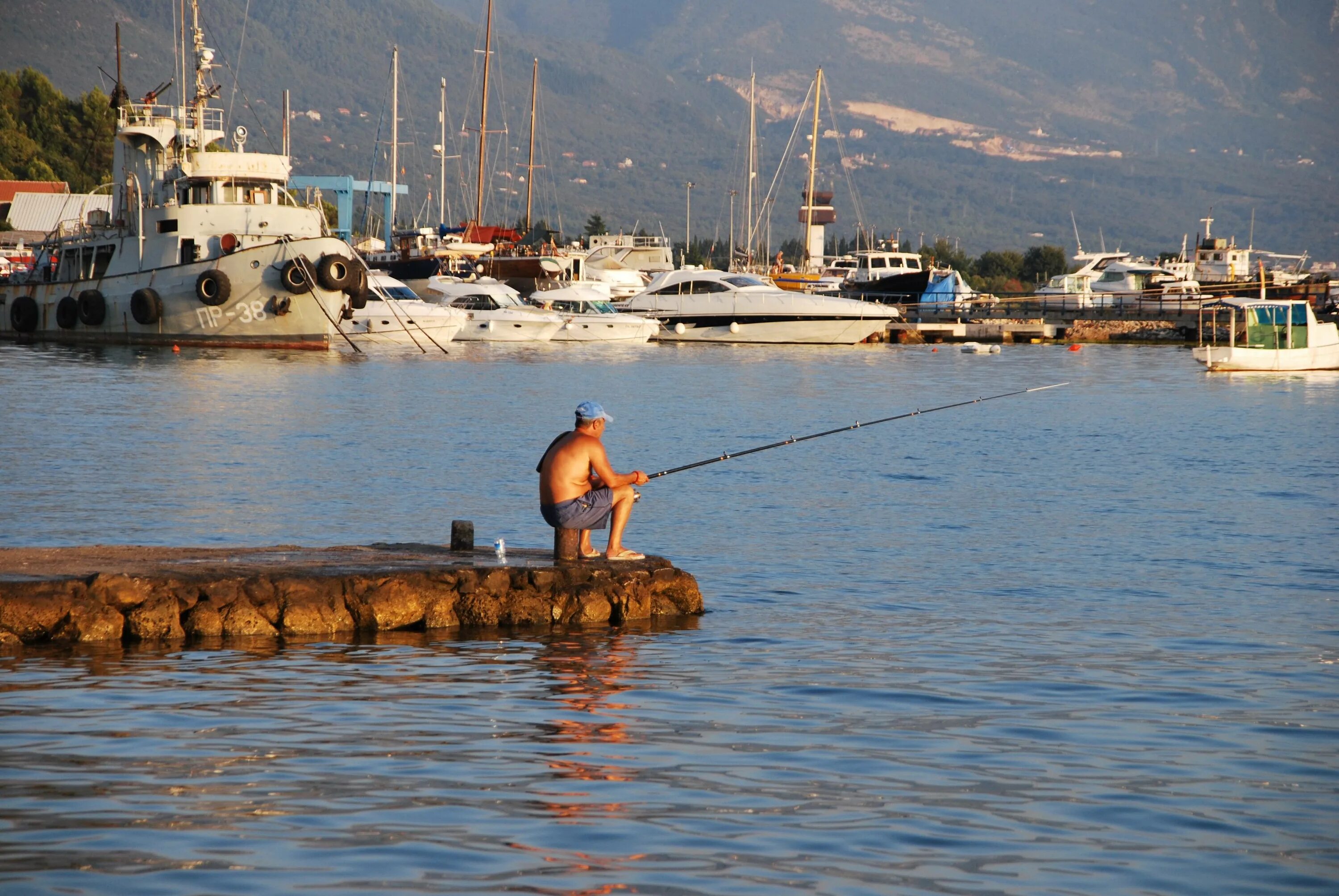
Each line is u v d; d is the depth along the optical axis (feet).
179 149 556.92
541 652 112.57
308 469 224.53
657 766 82.12
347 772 80.02
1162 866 68.08
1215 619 127.95
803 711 94.99
